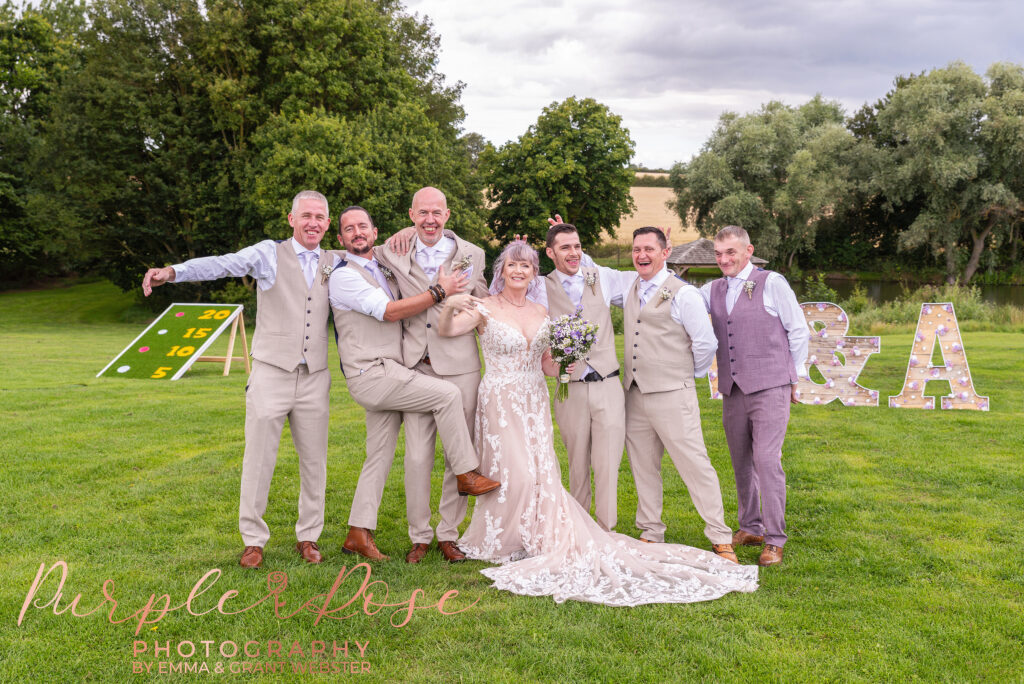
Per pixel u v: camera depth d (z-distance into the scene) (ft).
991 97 120.47
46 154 86.99
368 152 75.25
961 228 131.75
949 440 22.82
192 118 86.17
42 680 9.45
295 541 14.80
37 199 88.48
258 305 13.74
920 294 79.71
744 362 14.21
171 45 84.48
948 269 131.85
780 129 147.54
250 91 85.81
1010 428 24.27
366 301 13.42
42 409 27.78
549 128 119.03
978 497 17.29
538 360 14.51
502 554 13.97
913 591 12.12
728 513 16.97
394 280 14.35
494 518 13.96
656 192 243.19
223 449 21.98
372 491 14.08
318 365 13.69
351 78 86.89
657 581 12.68
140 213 90.68
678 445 14.08
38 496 17.40
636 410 14.71
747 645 10.37
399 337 14.19
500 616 11.28
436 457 21.22
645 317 14.32
